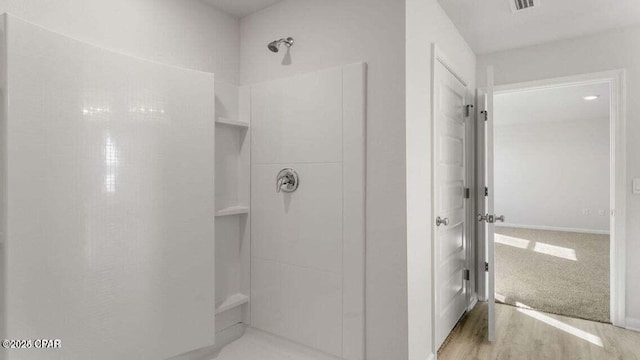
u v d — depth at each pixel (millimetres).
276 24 2166
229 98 2277
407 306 1658
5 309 1252
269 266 2178
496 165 8328
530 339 2393
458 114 2627
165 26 1918
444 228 2309
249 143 2271
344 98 1846
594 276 3973
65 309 1409
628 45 2504
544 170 7734
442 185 2260
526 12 2273
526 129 7934
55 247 1381
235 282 2303
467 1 2123
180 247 1817
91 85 1489
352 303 1825
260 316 2230
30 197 1312
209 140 1947
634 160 2494
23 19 1355
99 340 1513
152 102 1709
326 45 1946
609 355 2170
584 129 7270
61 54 1394
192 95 1878
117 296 1572
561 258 4926
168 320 1766
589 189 7242
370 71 1779
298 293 2045
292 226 2068
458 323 2656
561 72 2730
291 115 2066
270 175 2170
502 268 4355
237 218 2324
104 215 1531
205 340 1923
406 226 1662
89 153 1483
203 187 1917
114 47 1688
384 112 1729
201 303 1906
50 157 1365
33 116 1315
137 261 1645
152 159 1705
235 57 2340
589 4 2176
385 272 1725
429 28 1985
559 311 2898
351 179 1821
